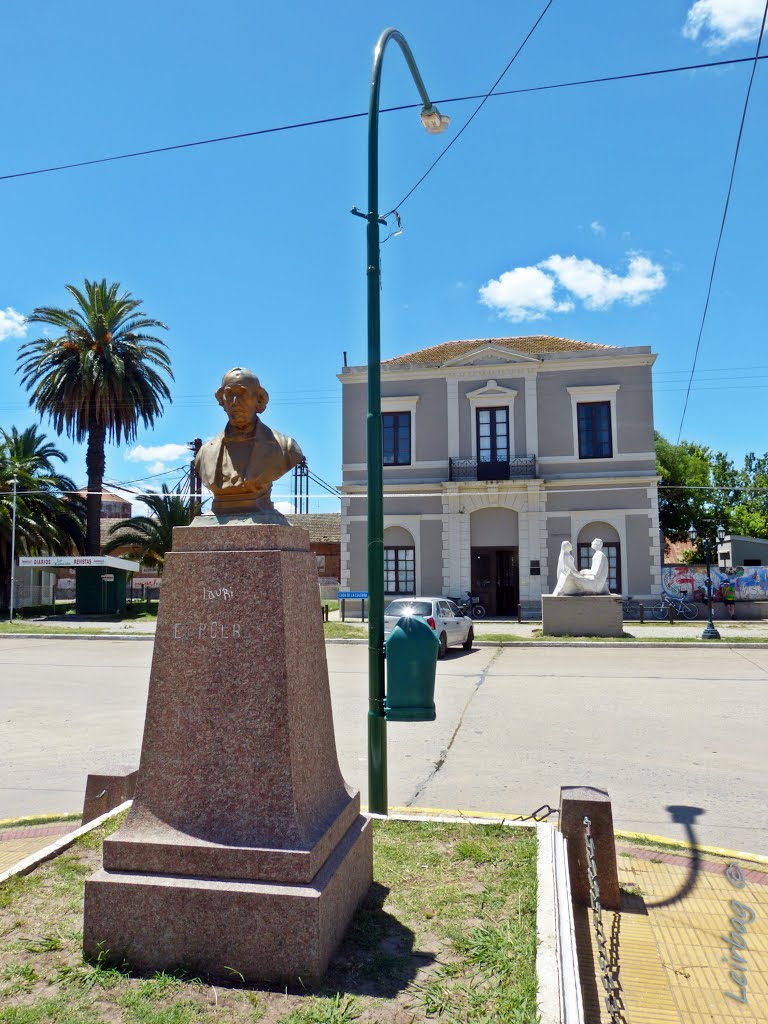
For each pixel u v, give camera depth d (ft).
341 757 26.53
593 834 14.80
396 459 100.12
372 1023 9.28
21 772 24.72
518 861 14.23
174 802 11.21
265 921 10.25
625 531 93.50
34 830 18.80
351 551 99.09
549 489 95.20
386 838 15.66
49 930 11.65
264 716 11.19
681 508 142.20
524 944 11.00
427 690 16.85
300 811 11.10
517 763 25.34
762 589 95.25
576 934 13.60
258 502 12.62
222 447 12.95
